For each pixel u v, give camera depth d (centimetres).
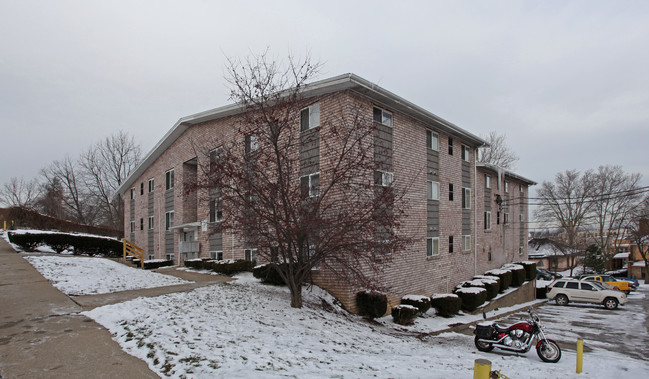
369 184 1057
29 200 6203
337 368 619
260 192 996
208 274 1677
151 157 2661
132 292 1151
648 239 4912
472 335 1355
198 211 2133
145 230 2853
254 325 844
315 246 1089
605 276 3238
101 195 5144
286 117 1032
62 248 2225
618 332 1548
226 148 1114
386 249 1066
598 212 5062
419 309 1520
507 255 2956
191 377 506
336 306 1316
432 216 1922
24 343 657
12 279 1266
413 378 629
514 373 821
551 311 2123
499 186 2808
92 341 669
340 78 1340
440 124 1936
